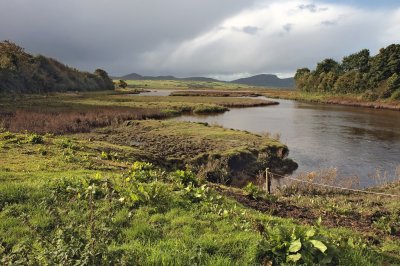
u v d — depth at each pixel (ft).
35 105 172.86
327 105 275.39
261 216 32.30
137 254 20.74
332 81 353.92
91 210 25.14
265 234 24.79
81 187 33.83
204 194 35.37
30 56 319.68
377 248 27.22
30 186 32.99
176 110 190.90
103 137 100.48
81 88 379.55
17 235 23.67
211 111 201.98
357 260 22.20
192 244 22.97
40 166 44.75
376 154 96.12
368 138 120.57
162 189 33.50
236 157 78.69
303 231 23.34
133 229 25.30
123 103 212.64
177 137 100.58
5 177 37.40
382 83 293.84
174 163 74.38
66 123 112.06
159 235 24.80
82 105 185.16
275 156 86.53
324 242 22.31
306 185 59.00
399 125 153.99
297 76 504.84
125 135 104.06
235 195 43.62
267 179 55.57
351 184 64.34
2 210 28.22
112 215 27.86
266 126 146.30
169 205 31.24
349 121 167.43
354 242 26.96
